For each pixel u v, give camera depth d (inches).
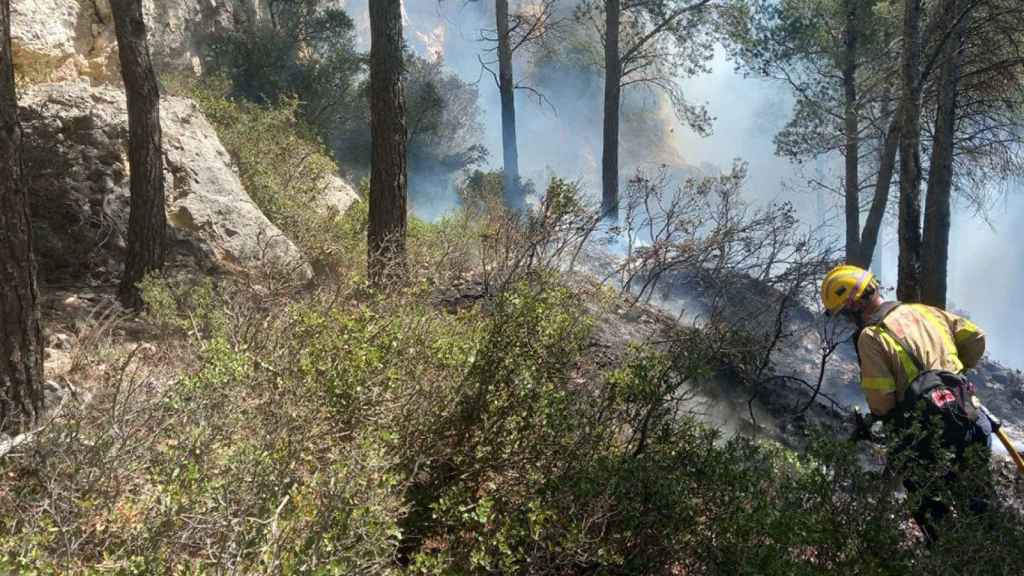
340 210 490.0
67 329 238.7
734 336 248.2
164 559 100.8
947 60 510.9
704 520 141.3
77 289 285.6
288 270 261.1
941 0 497.4
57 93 335.6
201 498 106.0
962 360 166.1
